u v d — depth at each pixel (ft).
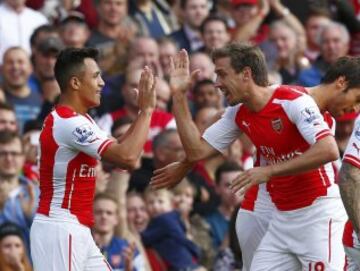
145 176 87.71
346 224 64.18
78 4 109.29
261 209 65.82
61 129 63.72
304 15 113.09
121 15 102.32
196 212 87.40
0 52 102.32
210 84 95.45
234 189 61.98
